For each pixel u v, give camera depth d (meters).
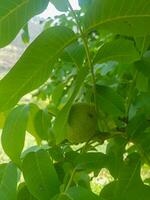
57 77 0.72
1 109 0.34
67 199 0.30
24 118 0.36
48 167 0.34
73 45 0.41
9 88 0.33
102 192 0.37
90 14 0.32
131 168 0.38
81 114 0.39
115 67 0.51
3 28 0.31
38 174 0.34
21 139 0.35
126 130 0.40
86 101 0.42
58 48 0.32
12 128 0.36
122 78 0.51
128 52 0.37
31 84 0.34
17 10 0.31
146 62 0.41
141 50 0.42
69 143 0.41
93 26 0.33
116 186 0.37
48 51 0.32
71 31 0.32
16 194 0.34
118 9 0.32
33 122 0.42
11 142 0.36
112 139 0.41
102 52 0.37
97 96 0.40
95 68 0.52
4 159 1.30
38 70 0.33
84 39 0.33
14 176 0.35
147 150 0.39
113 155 0.37
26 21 0.31
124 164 0.38
